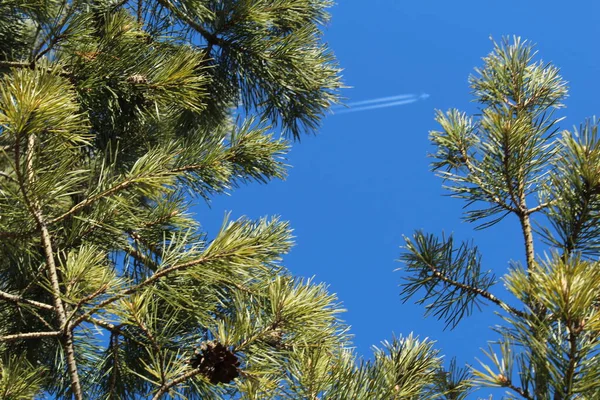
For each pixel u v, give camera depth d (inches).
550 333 51.8
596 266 49.9
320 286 77.2
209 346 72.4
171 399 81.0
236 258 74.2
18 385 76.1
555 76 82.0
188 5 134.7
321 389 63.6
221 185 116.1
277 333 76.5
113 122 126.3
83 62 113.8
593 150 61.0
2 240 80.0
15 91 63.2
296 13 154.3
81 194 92.4
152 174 78.4
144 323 74.6
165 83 116.0
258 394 68.9
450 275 76.5
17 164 68.4
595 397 49.0
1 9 122.6
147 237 103.5
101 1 132.0
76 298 79.3
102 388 114.0
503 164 73.6
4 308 113.0
